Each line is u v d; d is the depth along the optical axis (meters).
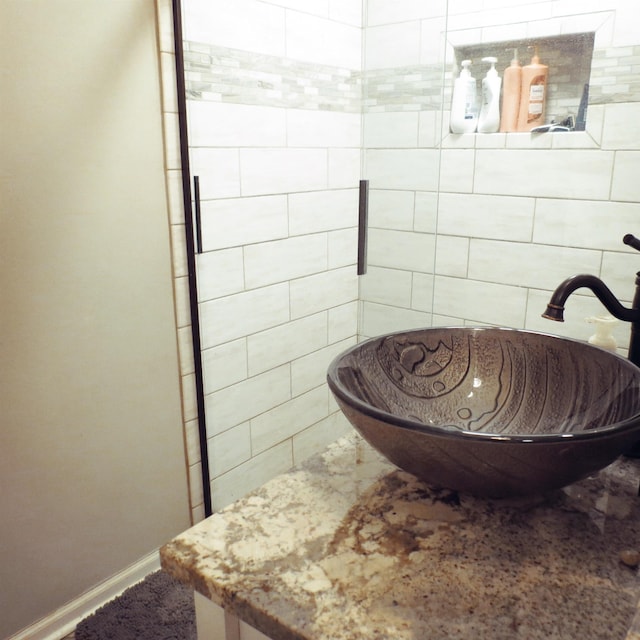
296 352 2.22
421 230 2.21
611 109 1.73
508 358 1.04
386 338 1.03
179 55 1.61
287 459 2.28
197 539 0.75
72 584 1.67
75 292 1.52
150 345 1.71
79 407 1.58
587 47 1.76
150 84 1.58
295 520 0.79
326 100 2.12
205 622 0.75
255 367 2.06
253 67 1.84
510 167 1.96
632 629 0.54
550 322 1.96
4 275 1.39
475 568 0.69
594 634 0.60
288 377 2.21
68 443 1.58
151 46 1.57
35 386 1.49
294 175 2.06
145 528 1.82
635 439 0.73
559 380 0.99
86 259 1.53
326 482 0.88
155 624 1.65
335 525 0.78
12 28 1.31
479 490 0.76
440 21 2.04
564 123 1.86
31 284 1.44
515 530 0.76
